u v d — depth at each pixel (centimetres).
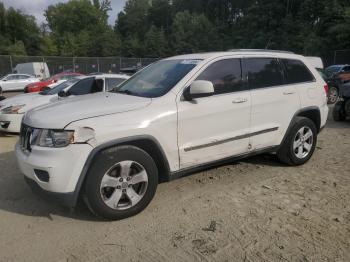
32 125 404
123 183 402
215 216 415
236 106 486
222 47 6469
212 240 365
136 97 447
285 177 540
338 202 452
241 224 396
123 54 6706
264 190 490
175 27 6962
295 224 396
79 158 377
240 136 496
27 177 405
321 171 568
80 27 8369
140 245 358
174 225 396
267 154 652
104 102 432
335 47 3638
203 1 8962
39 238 374
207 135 464
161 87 458
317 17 5259
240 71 507
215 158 477
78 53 6775
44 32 8219
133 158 402
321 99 607
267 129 528
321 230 383
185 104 443
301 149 586
